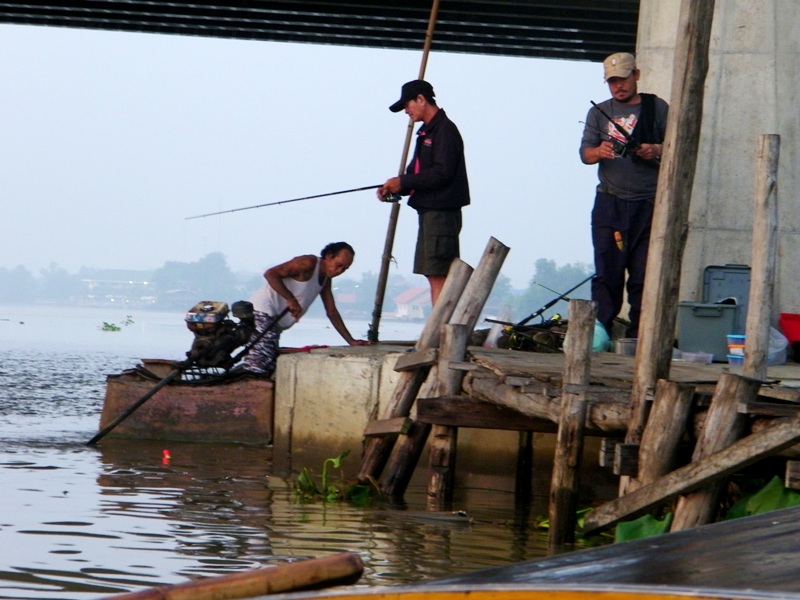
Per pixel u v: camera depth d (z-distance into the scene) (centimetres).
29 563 1583
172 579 1527
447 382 2267
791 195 2977
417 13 5741
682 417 1614
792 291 2942
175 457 2738
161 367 3081
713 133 3011
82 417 3550
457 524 2031
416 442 2352
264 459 2792
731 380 1545
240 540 1808
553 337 2812
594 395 1816
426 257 2958
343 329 3152
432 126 2953
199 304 3081
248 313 3062
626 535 1638
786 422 1474
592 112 2716
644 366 1691
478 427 2188
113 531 1825
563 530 1836
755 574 618
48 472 2422
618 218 2689
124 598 684
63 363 6556
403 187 2922
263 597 633
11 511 1956
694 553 667
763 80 3009
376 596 617
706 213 2994
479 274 2344
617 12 5400
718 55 3025
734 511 1678
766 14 3019
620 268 2705
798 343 2684
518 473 2477
